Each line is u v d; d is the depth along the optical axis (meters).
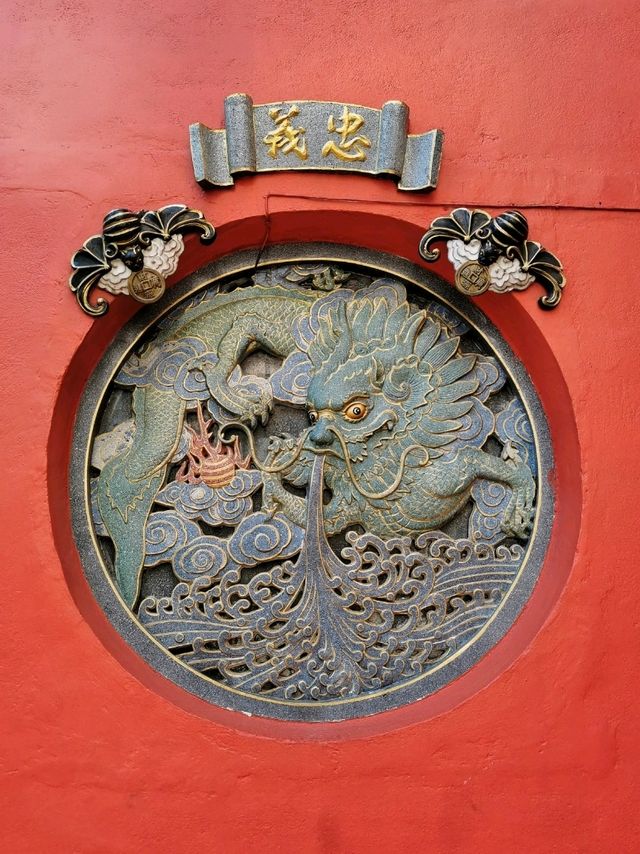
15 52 3.15
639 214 3.25
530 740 2.98
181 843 2.85
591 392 3.14
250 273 3.29
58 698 2.87
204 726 2.91
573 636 3.02
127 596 3.07
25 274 3.04
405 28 3.28
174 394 3.20
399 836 2.91
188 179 3.13
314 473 3.19
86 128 3.12
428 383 3.28
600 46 3.32
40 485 2.95
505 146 3.25
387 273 3.31
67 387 3.05
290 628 3.11
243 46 3.21
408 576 3.18
